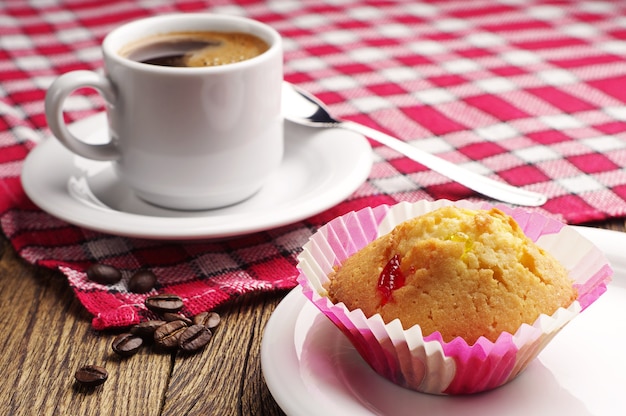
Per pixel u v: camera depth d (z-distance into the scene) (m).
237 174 0.57
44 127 0.67
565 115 0.67
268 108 0.57
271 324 0.48
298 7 0.85
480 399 0.46
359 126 0.62
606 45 0.76
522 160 0.62
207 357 0.50
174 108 0.55
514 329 0.46
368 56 0.76
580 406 0.46
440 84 0.71
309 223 0.58
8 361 0.50
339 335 0.48
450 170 0.60
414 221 0.48
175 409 0.47
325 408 0.45
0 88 0.71
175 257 0.55
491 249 0.47
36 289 0.54
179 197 0.57
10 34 0.80
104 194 0.58
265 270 0.54
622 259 0.51
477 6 0.85
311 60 0.75
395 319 0.45
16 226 0.57
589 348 0.48
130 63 0.55
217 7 0.84
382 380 0.47
